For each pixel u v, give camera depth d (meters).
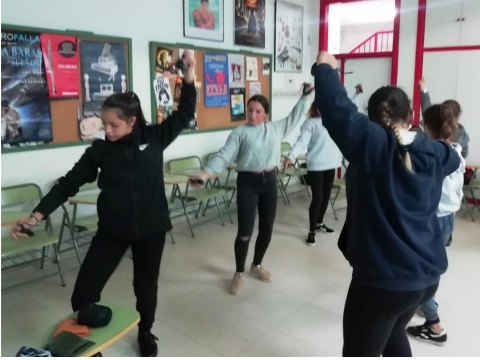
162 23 4.47
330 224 4.90
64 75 3.71
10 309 2.96
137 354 2.43
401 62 5.97
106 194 2.05
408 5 5.82
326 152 4.10
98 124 4.00
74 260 3.83
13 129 3.43
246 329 2.71
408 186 1.45
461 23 5.47
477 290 3.24
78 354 1.57
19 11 3.39
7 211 3.37
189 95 2.25
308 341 2.59
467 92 5.55
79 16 3.79
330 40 6.80
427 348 2.51
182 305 3.01
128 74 4.20
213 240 4.36
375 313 1.50
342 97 1.39
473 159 5.61
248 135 2.98
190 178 2.88
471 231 4.67
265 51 5.84
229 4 5.20
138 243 2.19
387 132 1.42
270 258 3.87
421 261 1.46
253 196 3.08
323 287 3.30
